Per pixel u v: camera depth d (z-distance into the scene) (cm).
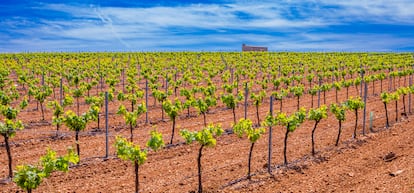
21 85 4022
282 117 1661
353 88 4069
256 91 3891
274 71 4734
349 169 1636
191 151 1880
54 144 1958
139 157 1264
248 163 1588
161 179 1516
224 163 1700
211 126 1480
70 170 1591
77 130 1719
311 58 7006
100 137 2100
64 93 3475
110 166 1655
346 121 2534
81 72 4584
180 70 4934
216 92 3744
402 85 4297
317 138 2114
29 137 2039
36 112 2709
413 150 1873
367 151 1897
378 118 2622
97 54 7438
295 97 3509
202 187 1435
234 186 1445
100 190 1409
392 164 1678
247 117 2681
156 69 4947
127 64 5966
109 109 2848
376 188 1402
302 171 1612
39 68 4850
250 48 10300
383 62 6022
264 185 1462
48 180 1487
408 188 1366
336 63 5766
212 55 7681
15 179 1079
